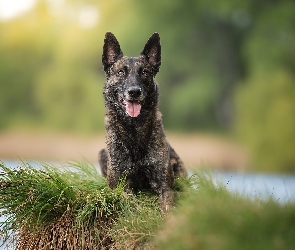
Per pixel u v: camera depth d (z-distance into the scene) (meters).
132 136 7.41
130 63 7.67
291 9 38.38
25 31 46.94
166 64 39.09
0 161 7.50
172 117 38.12
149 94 7.55
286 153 33.72
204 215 5.13
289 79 36.34
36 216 6.84
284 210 5.08
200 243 5.02
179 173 8.05
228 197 5.46
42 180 6.86
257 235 4.88
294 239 4.83
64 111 43.78
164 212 6.85
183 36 39.94
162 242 5.48
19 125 44.91
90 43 43.97
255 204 5.33
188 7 39.81
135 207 6.82
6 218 7.06
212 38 39.97
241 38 39.88
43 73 46.09
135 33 41.16
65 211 6.76
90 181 7.50
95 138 41.41
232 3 38.34
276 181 14.35
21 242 6.93
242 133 35.59
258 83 36.16
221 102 39.06
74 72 44.19
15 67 46.41
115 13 43.31
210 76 39.41
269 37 38.66
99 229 6.78
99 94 43.19
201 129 38.25
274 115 34.62
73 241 6.70
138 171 7.52
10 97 46.31
